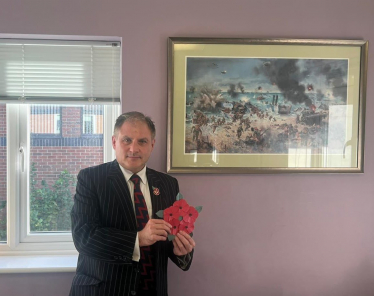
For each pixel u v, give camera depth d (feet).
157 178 5.00
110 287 4.39
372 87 6.04
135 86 5.76
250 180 5.94
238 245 5.95
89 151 6.32
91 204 4.55
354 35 6.00
